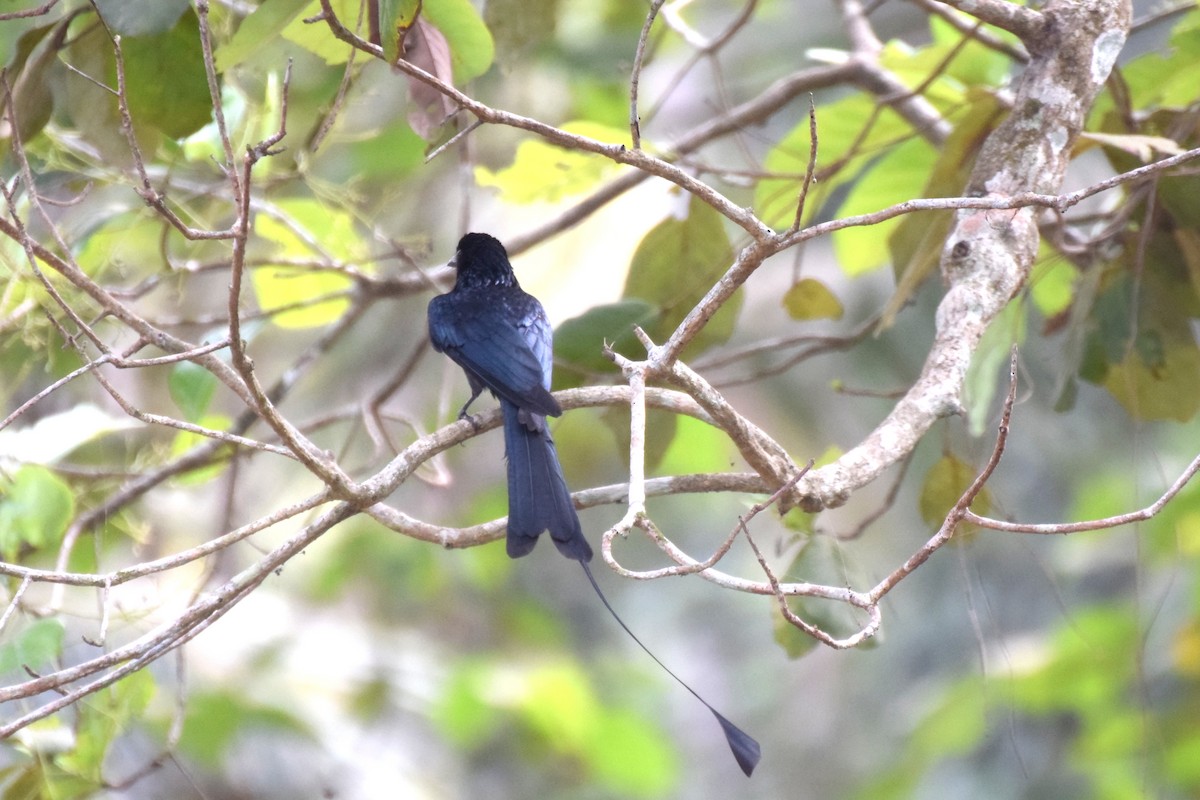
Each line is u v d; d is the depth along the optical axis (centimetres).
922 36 1731
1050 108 781
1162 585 1410
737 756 570
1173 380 979
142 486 1019
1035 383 1656
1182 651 1323
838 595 593
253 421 1066
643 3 1462
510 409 787
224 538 646
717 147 1664
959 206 601
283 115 562
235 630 1488
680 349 644
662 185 1105
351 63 707
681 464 1631
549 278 1303
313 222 1126
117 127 842
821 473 704
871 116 998
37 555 1029
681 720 2417
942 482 902
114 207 984
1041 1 952
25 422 1118
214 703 1368
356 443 1667
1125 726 1304
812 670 2292
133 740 1289
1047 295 1147
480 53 841
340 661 1557
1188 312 959
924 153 1090
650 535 582
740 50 1758
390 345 1725
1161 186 907
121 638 1059
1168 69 1011
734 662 2442
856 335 1037
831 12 1777
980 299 753
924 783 1653
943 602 1898
